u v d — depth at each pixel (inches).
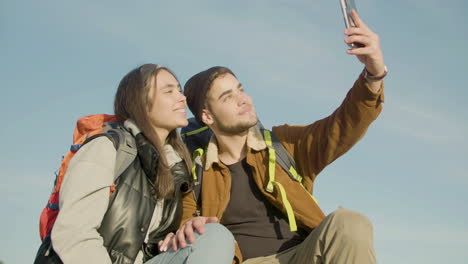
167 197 124.6
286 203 133.0
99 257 99.7
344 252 105.3
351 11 119.0
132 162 119.9
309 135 144.8
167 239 114.2
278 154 145.3
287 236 137.3
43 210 112.0
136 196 115.1
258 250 135.4
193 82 166.4
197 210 147.9
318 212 135.5
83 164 109.5
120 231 109.5
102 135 117.2
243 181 146.5
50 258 101.8
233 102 154.0
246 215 141.7
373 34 118.8
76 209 103.6
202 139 162.6
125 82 137.8
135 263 114.5
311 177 145.9
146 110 133.1
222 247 101.7
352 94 132.0
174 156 137.9
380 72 123.3
